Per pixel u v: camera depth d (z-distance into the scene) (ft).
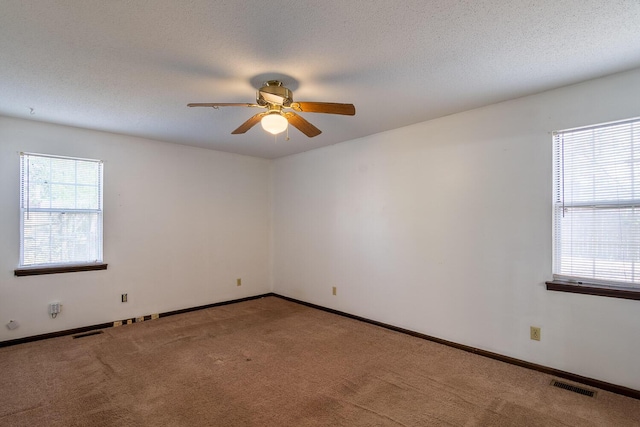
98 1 4.99
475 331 10.12
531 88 8.55
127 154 13.12
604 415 6.91
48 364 9.30
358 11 5.31
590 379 8.11
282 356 9.93
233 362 9.50
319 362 9.52
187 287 14.78
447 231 10.76
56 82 7.98
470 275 10.23
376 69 7.39
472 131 10.16
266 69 7.34
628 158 7.69
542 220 8.86
